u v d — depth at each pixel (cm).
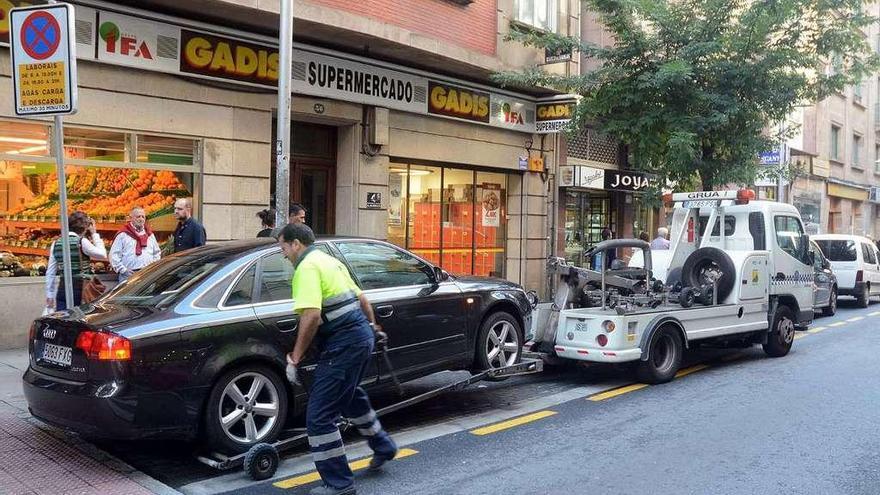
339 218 1296
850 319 1523
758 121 1263
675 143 1128
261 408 561
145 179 1017
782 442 619
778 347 1032
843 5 1241
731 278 946
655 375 850
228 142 1088
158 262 638
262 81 1109
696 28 1233
